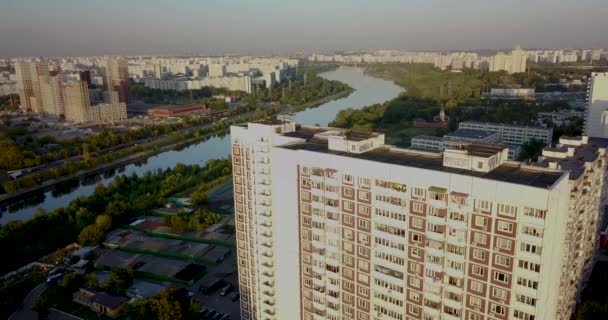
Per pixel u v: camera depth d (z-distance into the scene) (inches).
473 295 4896.7
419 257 5182.1
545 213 4249.5
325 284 6190.9
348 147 5846.5
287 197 6284.5
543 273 4414.4
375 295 5698.8
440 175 4817.9
